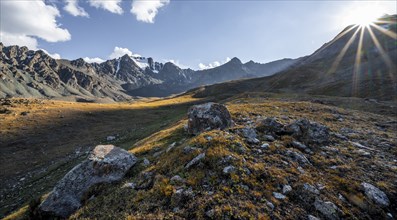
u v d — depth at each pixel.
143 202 11.05
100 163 14.87
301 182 11.62
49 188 26.17
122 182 14.32
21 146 51.91
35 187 29.09
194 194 10.88
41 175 34.78
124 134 55.91
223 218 9.15
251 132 18.58
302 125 19.34
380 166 14.17
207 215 9.43
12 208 23.61
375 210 10.14
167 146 21.12
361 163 14.69
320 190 11.16
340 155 15.95
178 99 147.00
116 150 17.09
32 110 79.12
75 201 13.25
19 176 37.16
